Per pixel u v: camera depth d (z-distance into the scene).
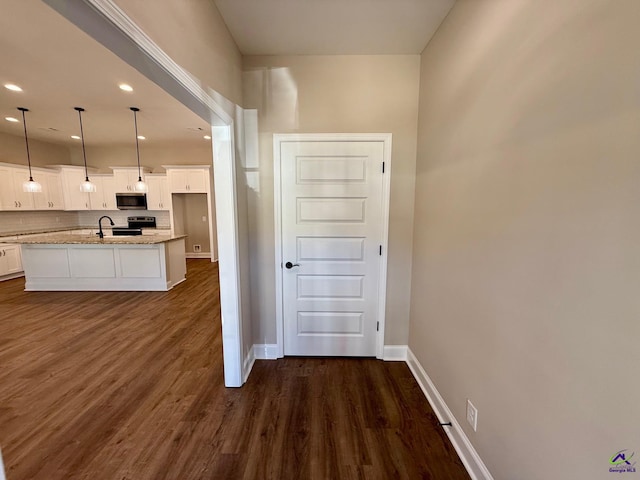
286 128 2.39
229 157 2.03
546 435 1.03
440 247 1.93
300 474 1.53
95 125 4.99
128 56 1.05
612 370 0.79
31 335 3.13
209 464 1.58
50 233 6.44
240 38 2.08
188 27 1.39
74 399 2.09
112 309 3.94
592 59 0.84
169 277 4.97
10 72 2.86
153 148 7.05
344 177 2.45
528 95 1.10
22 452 1.64
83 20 0.84
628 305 0.74
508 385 1.24
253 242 2.53
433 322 2.05
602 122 0.81
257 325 2.64
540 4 1.04
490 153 1.36
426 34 2.03
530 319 1.10
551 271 1.00
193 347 2.87
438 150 1.96
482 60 1.42
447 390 1.83
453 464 1.60
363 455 1.64
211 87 1.68
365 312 2.63
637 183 0.72
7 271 5.42
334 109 2.36
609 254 0.79
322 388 2.24
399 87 2.34
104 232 7.06
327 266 2.58
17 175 5.63
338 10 1.79
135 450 1.66
